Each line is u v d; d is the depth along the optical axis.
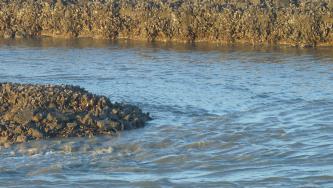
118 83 65.69
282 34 87.44
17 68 75.00
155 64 75.38
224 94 59.66
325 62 74.19
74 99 48.78
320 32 86.00
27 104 47.88
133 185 35.47
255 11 89.62
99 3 98.06
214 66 73.44
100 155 41.28
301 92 59.88
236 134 45.53
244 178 36.16
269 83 64.25
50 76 70.31
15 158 40.78
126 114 48.50
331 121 48.72
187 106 55.03
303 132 45.75
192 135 45.56
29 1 102.88
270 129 46.72
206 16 91.06
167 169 38.38
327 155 40.09
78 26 97.38
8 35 97.88
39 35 98.88
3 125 45.62
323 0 94.00
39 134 44.72
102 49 86.31
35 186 35.66
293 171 37.00
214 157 40.53
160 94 59.97
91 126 46.38
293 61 75.19
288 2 95.38
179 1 98.44
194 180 36.09
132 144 43.56
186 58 78.62
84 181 36.25
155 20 92.94
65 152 41.94
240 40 89.25
